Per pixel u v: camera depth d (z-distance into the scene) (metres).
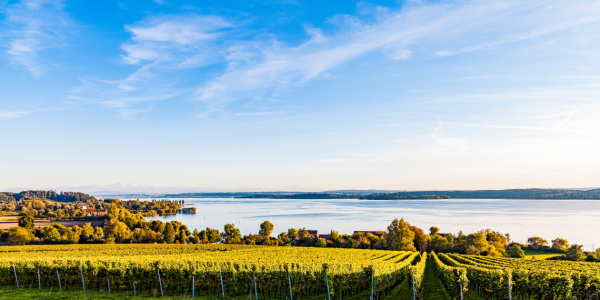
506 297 26.05
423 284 37.72
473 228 185.25
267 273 28.97
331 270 29.06
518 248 92.00
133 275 30.14
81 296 26.39
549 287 23.81
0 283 32.47
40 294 26.78
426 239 115.38
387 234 106.00
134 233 112.75
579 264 49.72
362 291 31.00
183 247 83.38
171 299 25.91
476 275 31.58
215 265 31.16
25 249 73.94
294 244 123.94
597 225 195.62
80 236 102.19
